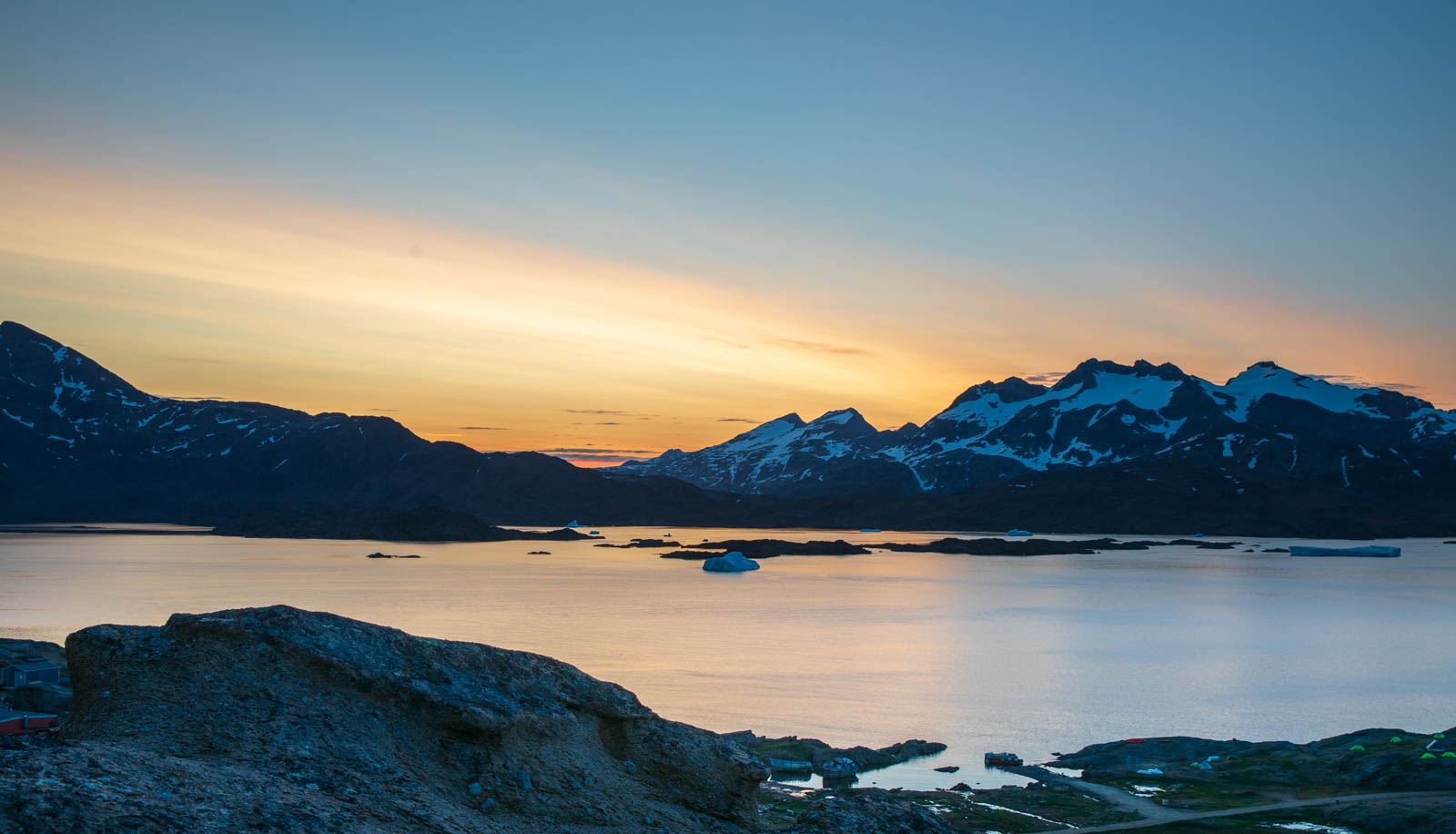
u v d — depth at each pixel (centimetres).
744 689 13950
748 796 3597
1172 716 12494
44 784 2233
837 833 3359
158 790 2392
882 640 19212
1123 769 9050
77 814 2136
